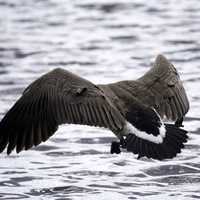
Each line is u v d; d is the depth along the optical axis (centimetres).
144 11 2994
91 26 2800
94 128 1758
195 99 1916
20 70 2284
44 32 2752
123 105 1084
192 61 2298
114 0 3195
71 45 2550
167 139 1063
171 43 2508
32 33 2742
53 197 1343
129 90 1121
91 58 2370
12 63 2375
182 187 1386
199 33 2623
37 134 1065
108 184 1405
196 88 2008
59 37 2670
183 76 2128
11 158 1571
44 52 2483
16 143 1077
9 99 1992
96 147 1623
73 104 1051
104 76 2141
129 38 2605
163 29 2698
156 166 1495
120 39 2602
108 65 2272
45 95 1070
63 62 2345
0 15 3017
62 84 1068
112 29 2741
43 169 1500
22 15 3011
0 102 1962
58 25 2841
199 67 2225
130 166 1502
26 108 1080
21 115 1081
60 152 1602
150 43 2522
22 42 2622
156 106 1115
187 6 3050
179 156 1549
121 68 2228
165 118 1116
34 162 1544
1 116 1814
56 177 1451
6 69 2305
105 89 1105
